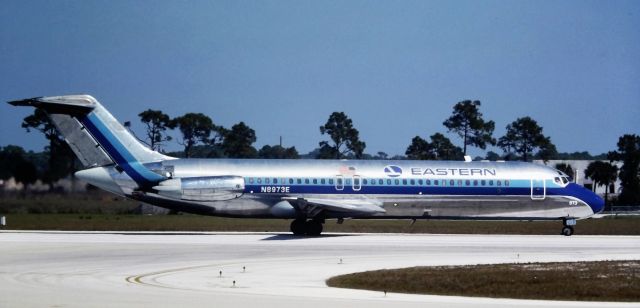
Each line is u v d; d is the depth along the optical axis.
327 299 84.00
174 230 197.88
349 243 154.88
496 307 81.75
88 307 74.94
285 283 97.88
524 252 144.25
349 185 181.25
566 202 191.00
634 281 103.25
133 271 108.50
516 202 189.38
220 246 144.88
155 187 170.38
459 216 188.38
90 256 126.50
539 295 93.12
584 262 126.00
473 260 130.12
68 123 169.00
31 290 87.38
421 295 91.69
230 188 174.12
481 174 188.62
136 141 172.75
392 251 142.00
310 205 170.62
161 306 76.25
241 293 87.06
